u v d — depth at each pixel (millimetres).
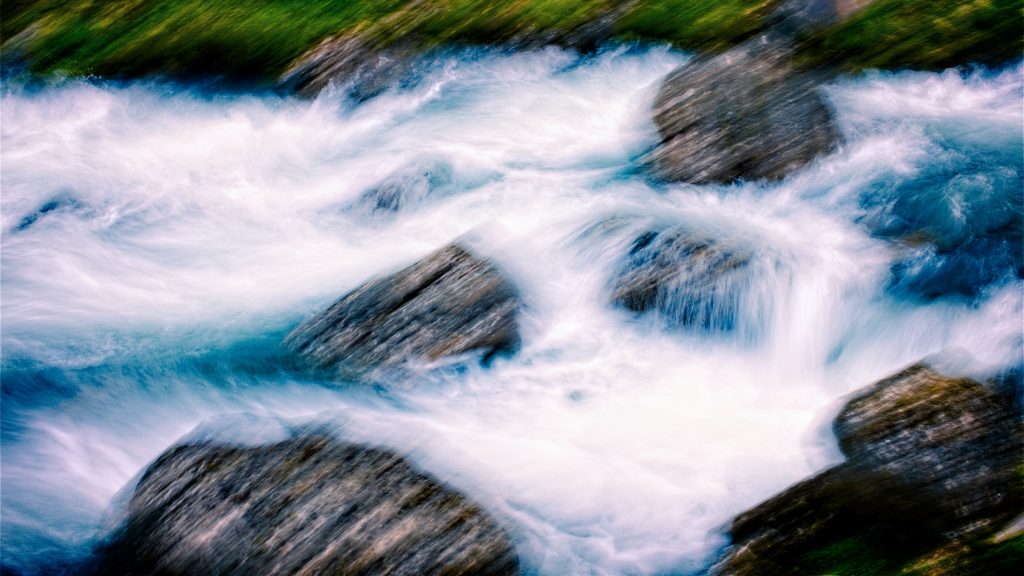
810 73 13898
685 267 10648
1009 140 12555
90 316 12188
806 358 10336
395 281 11039
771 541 7957
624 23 16359
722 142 12727
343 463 8859
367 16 17328
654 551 8320
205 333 11695
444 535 8102
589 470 9148
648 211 12094
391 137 15234
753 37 15023
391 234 13180
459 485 8711
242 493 8750
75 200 14469
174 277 12758
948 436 8289
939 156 12336
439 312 10477
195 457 9367
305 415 9859
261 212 14023
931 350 10023
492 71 16281
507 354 10297
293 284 12328
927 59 14195
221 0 18359
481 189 13469
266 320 11719
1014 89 13641
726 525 8375
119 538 9039
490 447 9391
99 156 15484
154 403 10867
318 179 14664
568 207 12680
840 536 7805
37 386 11273
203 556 8422
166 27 17891
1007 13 14625
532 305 10742
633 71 15766
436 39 16688
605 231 11672
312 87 16469
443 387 10078
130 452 10344
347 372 10367
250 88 16688
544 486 8984
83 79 17172
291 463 8938
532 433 9594
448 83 16203
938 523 7656
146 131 16047
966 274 10617
